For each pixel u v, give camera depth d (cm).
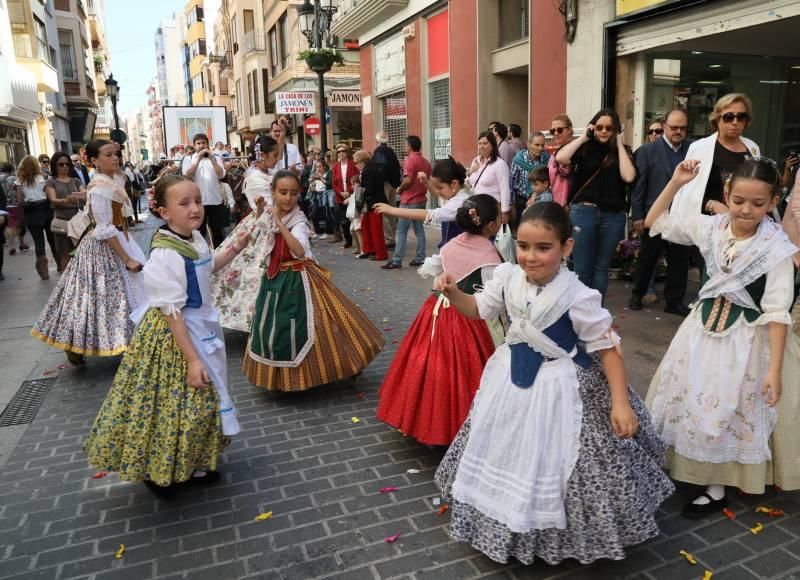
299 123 2406
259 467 327
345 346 416
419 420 324
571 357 223
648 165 543
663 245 547
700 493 280
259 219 404
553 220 210
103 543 265
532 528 218
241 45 3158
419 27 1155
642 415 237
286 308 401
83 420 396
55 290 484
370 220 916
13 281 849
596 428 219
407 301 666
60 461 341
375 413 390
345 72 2197
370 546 258
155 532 272
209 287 290
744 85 800
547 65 802
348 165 1029
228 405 289
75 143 3241
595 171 490
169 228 278
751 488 263
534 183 580
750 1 550
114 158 465
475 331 318
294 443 353
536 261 212
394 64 1291
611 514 216
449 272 310
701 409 262
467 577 237
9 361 516
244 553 256
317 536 266
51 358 521
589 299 215
